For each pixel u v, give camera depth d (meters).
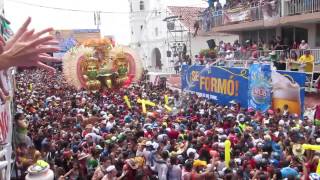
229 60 25.11
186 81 27.66
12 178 10.39
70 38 56.94
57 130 13.55
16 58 2.06
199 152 10.28
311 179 8.46
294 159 9.65
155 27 50.28
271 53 21.67
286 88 17.27
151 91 25.66
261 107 18.86
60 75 40.66
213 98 23.81
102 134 13.08
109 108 18.30
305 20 21.33
